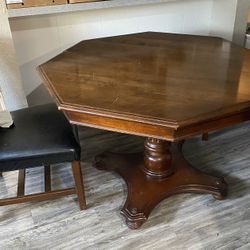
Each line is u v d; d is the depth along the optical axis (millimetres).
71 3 1935
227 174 1885
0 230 1521
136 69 1469
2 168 1337
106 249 1418
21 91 2107
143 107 1100
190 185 1701
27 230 1521
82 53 1723
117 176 1871
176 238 1463
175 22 2637
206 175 1761
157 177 1730
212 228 1513
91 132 2355
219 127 1164
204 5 2664
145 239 1463
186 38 2000
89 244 1444
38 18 2164
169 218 1571
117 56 1662
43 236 1488
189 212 1607
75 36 2340
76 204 1669
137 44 1877
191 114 1049
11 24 2111
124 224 1544
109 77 1376
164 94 1198
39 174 1896
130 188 1689
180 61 1568
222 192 1664
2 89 2043
